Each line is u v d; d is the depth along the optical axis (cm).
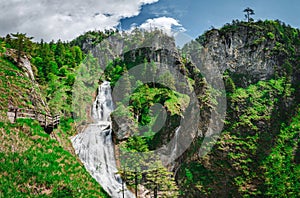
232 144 6228
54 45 9469
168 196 4497
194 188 5406
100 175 4269
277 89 7556
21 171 2892
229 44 8406
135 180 4506
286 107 7212
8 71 4716
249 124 6638
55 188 3003
